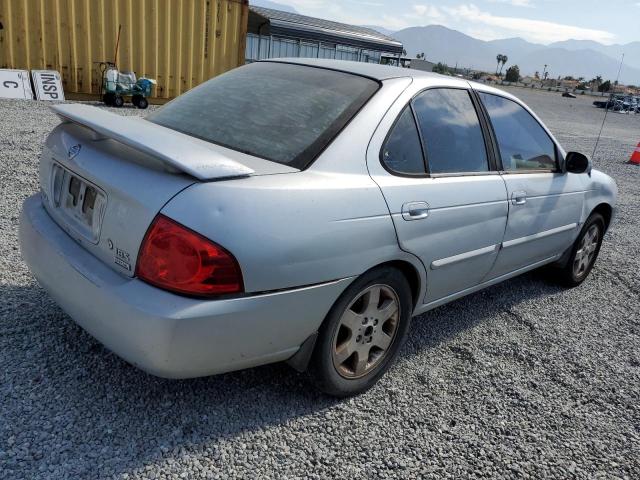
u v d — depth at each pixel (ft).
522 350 11.93
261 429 8.21
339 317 8.34
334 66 10.36
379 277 8.81
